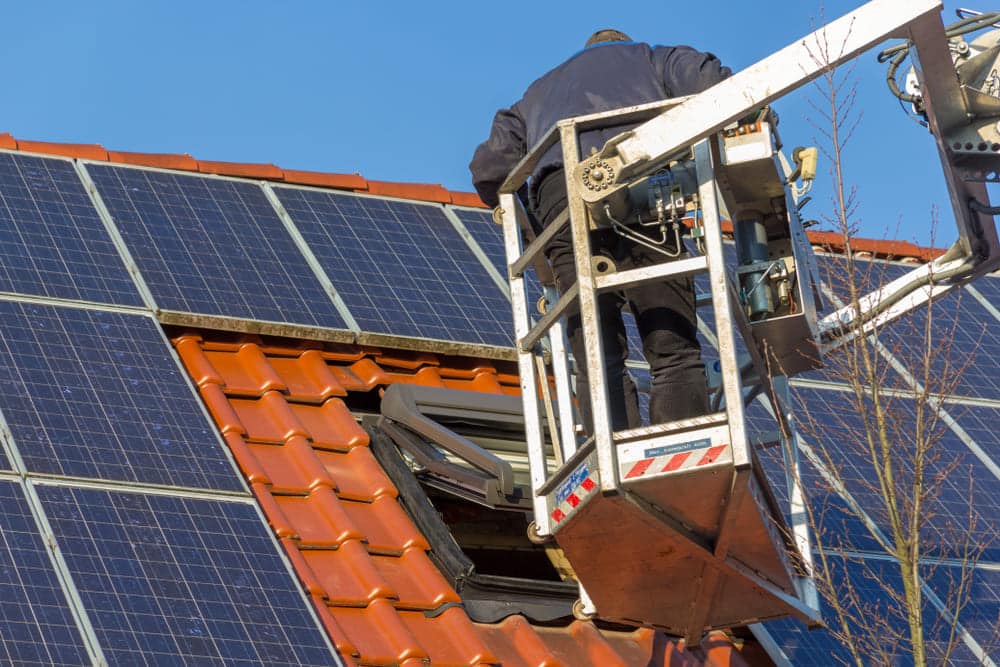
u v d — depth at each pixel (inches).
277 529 1176.8
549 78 1154.7
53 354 1267.2
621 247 1117.1
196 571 1076.5
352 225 1668.3
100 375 1261.1
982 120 1120.8
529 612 1215.6
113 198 1550.2
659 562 1078.4
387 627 1127.0
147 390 1263.5
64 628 982.4
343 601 1139.9
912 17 1006.4
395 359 1509.6
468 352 1517.0
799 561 1159.0
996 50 1092.5
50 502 1092.5
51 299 1343.5
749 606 1139.9
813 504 1414.9
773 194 1138.0
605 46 1143.6
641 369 1547.7
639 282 1027.3
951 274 1218.0
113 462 1161.4
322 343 1487.5
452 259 1664.6
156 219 1539.1
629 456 998.4
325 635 1061.8
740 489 989.2
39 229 1445.6
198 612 1038.4
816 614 1148.5
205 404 1328.7
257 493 1219.2
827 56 1003.3
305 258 1567.4
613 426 1098.7
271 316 1449.3
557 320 1095.0
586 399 1107.3
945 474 1190.3
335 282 1544.0
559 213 1106.1
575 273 1117.1
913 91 1157.7
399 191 1774.1
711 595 1120.2
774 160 1104.2
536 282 1674.5
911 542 1064.2
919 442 1090.1
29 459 1130.7
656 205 1071.6
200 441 1224.8
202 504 1149.7
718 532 1047.6
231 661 1006.4
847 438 1416.1
